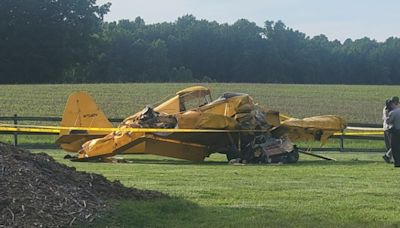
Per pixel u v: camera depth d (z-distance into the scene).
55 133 25.64
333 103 53.94
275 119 20.41
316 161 20.05
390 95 63.00
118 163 18.66
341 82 118.25
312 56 117.44
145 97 51.84
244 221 8.25
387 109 18.42
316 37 122.00
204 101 21.19
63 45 85.88
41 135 27.14
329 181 12.79
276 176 13.86
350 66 117.88
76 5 87.81
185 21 129.38
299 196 10.44
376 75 117.69
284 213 8.82
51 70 85.56
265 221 8.27
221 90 63.41
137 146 19.64
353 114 46.22
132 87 62.03
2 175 8.27
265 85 74.25
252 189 11.31
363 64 117.75
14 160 8.73
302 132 20.92
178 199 9.50
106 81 97.69
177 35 123.31
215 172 14.87
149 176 13.71
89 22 88.75
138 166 16.98
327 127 21.00
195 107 21.70
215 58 118.75
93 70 96.94
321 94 62.53
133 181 12.64
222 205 9.43
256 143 19.67
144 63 105.75
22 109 40.66
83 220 7.78
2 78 83.75
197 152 20.12
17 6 83.75
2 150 8.99
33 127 22.41
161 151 19.80
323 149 25.98
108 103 46.84
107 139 19.41
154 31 125.31
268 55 115.56
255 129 19.91
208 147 20.20
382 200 10.05
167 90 58.84
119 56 104.12
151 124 19.81
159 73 106.25
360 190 11.28
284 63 116.62
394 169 15.92
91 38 89.88
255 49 116.75
